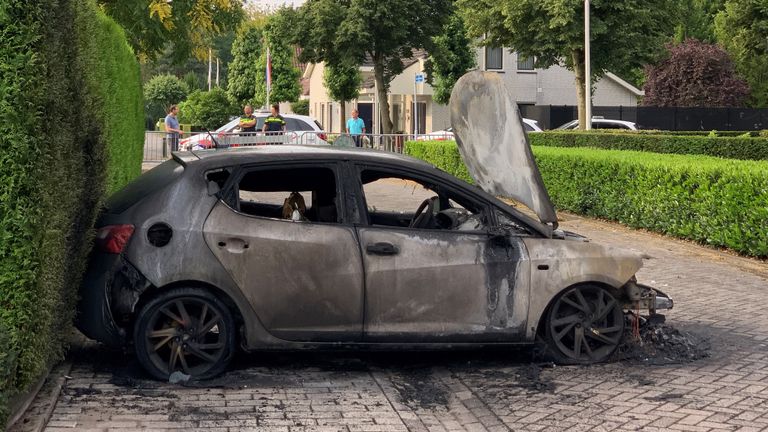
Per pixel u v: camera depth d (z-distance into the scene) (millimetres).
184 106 60844
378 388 6836
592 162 16078
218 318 6738
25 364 5566
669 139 21594
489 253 7133
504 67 49281
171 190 6766
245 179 7285
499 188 7969
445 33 45938
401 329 6988
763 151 19938
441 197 7617
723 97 52188
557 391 6742
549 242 7293
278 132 27094
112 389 6500
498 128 7781
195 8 18750
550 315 7316
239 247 6723
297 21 37906
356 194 7043
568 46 31297
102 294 6633
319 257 6836
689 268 11664
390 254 6953
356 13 36531
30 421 5641
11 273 5449
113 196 7352
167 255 6602
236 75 72625
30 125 5430
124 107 12672
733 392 6676
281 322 6816
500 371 7305
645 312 8344
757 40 31500
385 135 29500
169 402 6266
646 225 14547
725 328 8641
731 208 12500
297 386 6805
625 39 31844
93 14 7449
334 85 48719
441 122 48844
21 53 5391
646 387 6816
